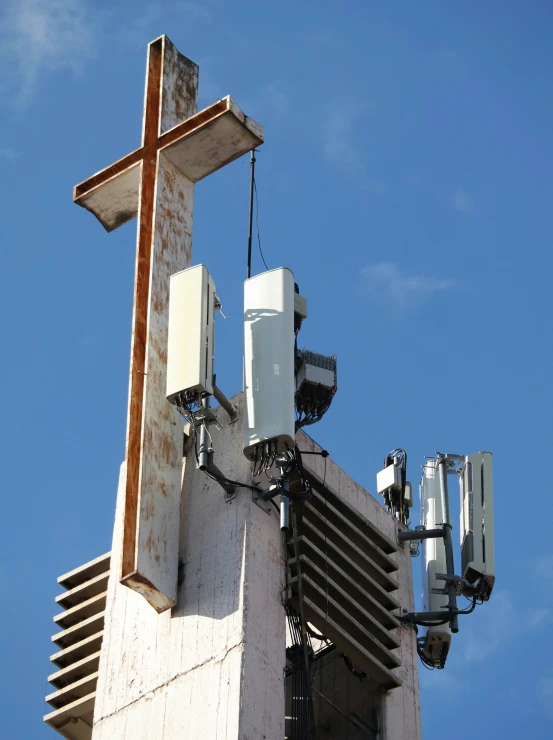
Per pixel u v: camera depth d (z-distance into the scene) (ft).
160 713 56.70
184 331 59.41
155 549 59.06
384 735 63.21
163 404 61.62
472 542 67.26
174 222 65.51
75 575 69.10
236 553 59.11
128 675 59.11
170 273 63.87
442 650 68.23
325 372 65.05
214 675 56.18
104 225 70.64
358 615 64.28
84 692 65.05
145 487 59.57
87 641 65.82
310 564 61.87
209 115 65.46
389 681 64.08
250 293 61.36
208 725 55.01
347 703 65.41
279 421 58.03
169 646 58.44
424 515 71.92
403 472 75.51
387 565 68.18
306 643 59.98
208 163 67.31
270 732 55.21
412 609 68.44
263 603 58.34
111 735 57.57
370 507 69.87
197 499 61.62
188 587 59.36
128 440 60.29
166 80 68.90
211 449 58.75
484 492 68.54
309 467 66.49
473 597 67.41
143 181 65.87
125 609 61.87
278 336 59.88
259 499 60.54
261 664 56.44
